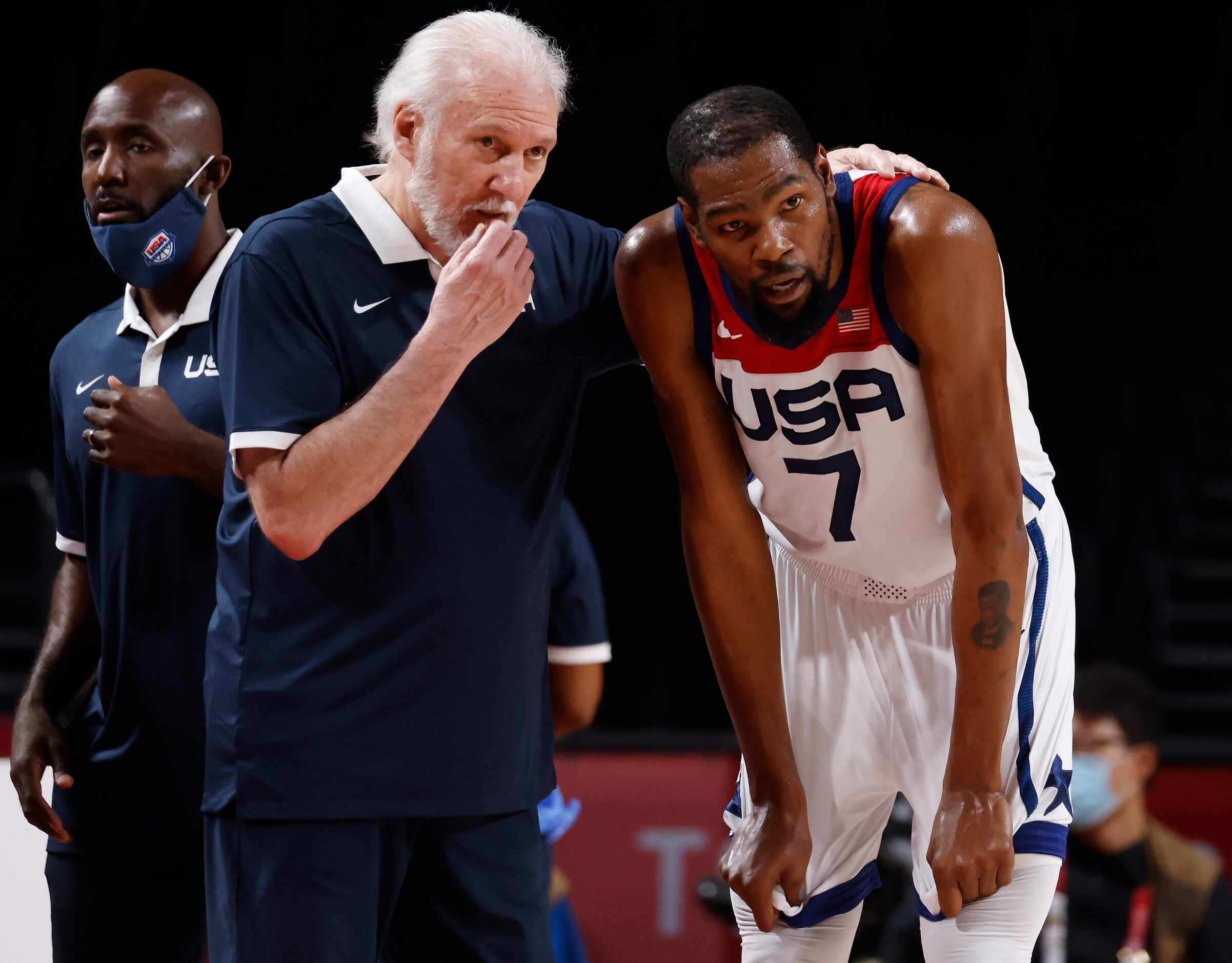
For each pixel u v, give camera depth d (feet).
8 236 121.70
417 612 27.55
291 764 27.09
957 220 24.68
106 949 33.71
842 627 29.91
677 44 129.29
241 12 123.44
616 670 112.47
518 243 26.37
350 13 122.52
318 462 25.64
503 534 28.25
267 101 120.98
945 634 28.94
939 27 136.15
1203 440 125.08
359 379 27.89
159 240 32.65
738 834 29.35
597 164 125.90
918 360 25.81
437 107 26.86
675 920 62.03
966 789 26.58
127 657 32.73
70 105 124.36
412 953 29.37
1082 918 44.27
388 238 28.14
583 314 29.55
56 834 33.30
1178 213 137.49
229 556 28.32
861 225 25.22
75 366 34.47
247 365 27.20
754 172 23.76
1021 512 25.96
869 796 30.30
